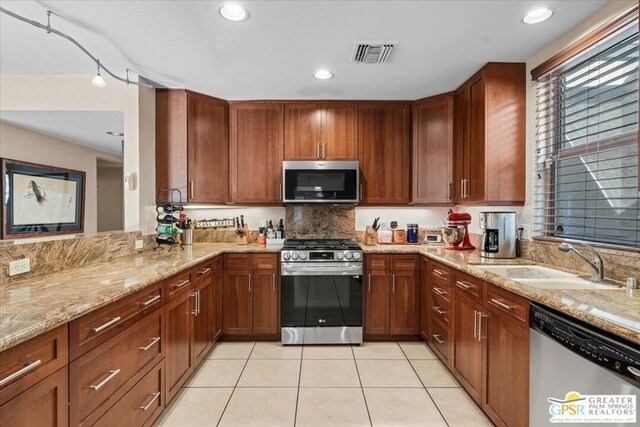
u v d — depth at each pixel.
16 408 0.97
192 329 2.37
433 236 3.45
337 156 3.31
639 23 1.52
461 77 2.76
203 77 2.74
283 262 3.03
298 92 3.10
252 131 3.31
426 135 3.23
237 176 3.32
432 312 2.81
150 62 2.46
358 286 3.04
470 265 2.20
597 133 1.88
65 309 1.18
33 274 1.72
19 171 3.39
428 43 2.19
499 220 2.45
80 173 4.25
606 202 1.88
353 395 2.21
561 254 2.12
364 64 2.50
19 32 2.04
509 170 2.49
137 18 1.89
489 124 2.49
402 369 2.58
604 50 1.87
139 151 2.77
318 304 3.04
